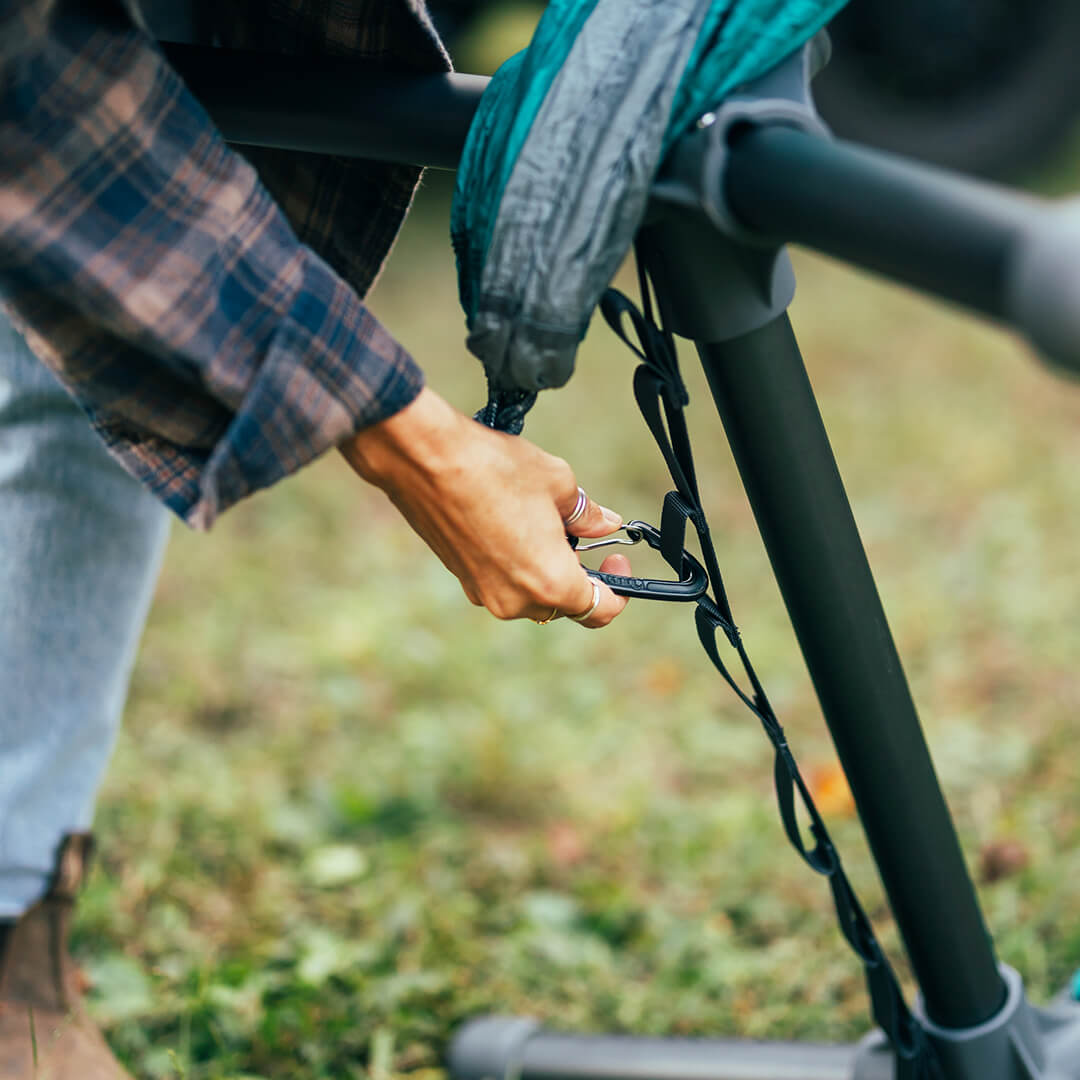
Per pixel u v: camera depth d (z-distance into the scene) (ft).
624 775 6.21
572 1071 3.86
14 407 3.39
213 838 5.44
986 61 11.62
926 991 3.03
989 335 10.89
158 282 2.14
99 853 5.23
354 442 2.32
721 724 6.59
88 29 2.15
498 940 4.99
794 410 2.49
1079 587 7.36
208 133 2.24
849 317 11.44
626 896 5.20
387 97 2.54
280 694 6.84
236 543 8.40
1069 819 5.42
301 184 2.97
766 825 5.56
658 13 2.22
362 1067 4.11
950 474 8.86
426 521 2.42
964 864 2.91
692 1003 4.49
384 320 11.34
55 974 3.71
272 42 2.89
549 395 10.22
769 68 2.21
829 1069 3.62
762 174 2.00
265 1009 4.17
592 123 2.18
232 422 2.27
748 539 8.38
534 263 2.20
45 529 3.48
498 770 6.07
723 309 2.39
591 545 2.70
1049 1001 4.27
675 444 2.56
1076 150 12.10
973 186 1.73
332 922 4.99
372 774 6.10
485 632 7.41
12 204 2.08
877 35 11.56
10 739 3.56
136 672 6.93
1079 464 8.79
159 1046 4.07
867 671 2.68
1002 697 6.56
